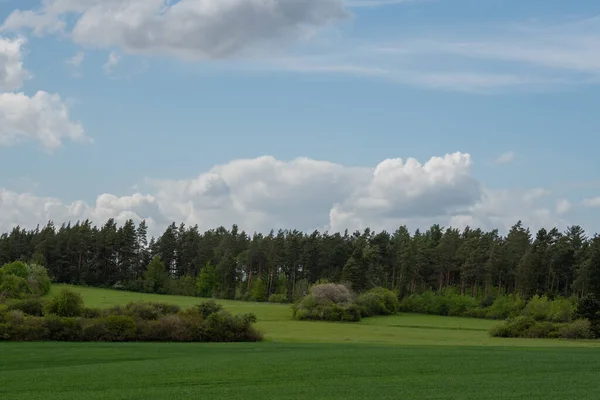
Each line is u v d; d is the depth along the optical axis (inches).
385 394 1470.2
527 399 1405.0
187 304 6023.6
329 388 1555.1
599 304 4094.5
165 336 3129.9
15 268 5541.3
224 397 1429.6
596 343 3454.7
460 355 2316.7
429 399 1402.6
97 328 3011.8
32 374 1776.6
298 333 3939.5
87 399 1402.6
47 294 5669.3
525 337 3949.3
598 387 1577.3
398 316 5895.7
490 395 1456.7
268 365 1990.7
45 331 2925.7
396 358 2197.3
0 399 1405.0
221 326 3228.3
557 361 2124.8
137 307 3417.8
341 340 3430.1
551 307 5216.5
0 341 2859.3
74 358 2199.8
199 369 1894.7
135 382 1644.9
